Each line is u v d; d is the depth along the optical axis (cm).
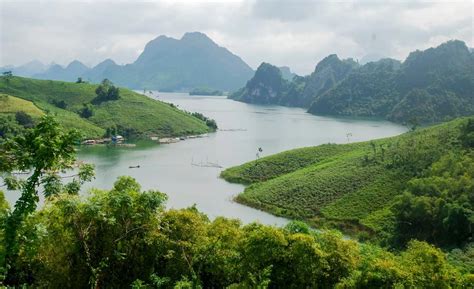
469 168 9438
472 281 3344
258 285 2691
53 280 2870
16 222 1933
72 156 2062
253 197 10731
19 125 17450
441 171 9881
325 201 10069
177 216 3425
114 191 3184
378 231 8475
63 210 2698
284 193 10669
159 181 12656
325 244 3400
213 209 10025
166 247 3177
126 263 3070
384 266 3111
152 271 3142
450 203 8025
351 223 9025
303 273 3083
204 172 14062
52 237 2797
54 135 2006
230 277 3328
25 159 1945
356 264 3275
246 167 13738
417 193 9000
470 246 7062
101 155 16850
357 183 10631
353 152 13900
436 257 3362
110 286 2953
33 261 3052
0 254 1944
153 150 18412
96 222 2858
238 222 4434
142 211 2995
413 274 3156
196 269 3291
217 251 3341
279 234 3203
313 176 11525
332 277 3206
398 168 10981
